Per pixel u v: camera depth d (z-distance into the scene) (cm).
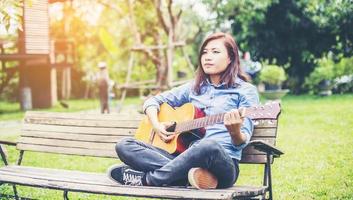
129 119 500
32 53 2023
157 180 388
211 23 2091
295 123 1177
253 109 371
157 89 1634
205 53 434
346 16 2008
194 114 421
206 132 419
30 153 965
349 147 847
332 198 563
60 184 414
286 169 723
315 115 1290
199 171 372
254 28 2127
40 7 2038
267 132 433
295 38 2130
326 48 2100
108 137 504
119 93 2892
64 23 2619
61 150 524
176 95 455
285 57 2184
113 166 411
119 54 2777
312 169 712
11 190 632
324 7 2047
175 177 384
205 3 2019
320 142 912
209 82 440
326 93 1964
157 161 396
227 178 383
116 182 411
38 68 2344
